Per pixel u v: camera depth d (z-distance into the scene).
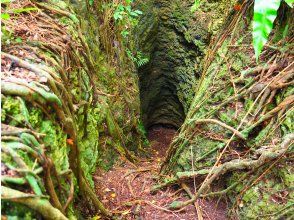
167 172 4.45
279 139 3.16
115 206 3.87
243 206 3.23
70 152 2.85
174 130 9.50
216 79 4.38
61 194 2.39
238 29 4.53
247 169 3.34
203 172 3.74
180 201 3.84
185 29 7.23
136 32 6.94
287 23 3.66
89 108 4.05
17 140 1.95
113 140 4.99
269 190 3.06
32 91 2.22
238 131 3.54
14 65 2.41
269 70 3.59
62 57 3.08
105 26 5.38
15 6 3.24
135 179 4.54
